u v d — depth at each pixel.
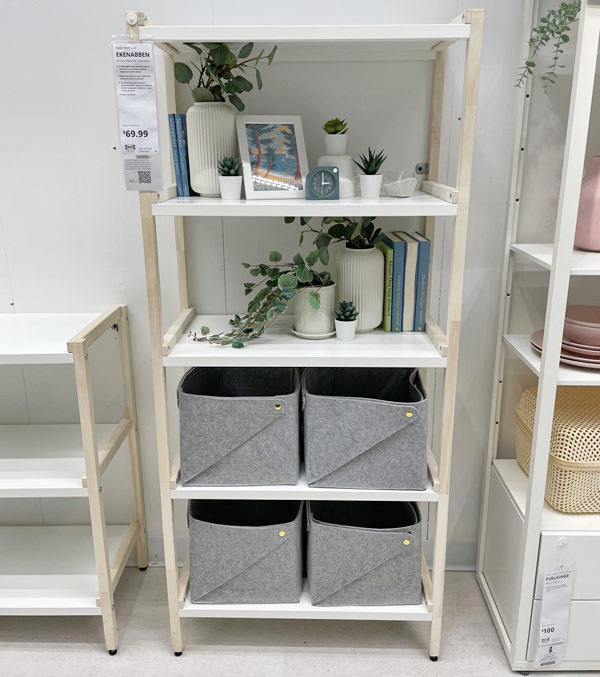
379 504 1.89
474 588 2.02
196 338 1.65
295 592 1.69
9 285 1.89
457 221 1.41
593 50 1.29
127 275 1.89
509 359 1.92
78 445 1.86
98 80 1.73
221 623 1.88
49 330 1.74
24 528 2.08
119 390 1.99
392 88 1.72
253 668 1.71
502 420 1.98
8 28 1.69
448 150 1.77
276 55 1.67
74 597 1.73
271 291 1.71
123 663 1.73
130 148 1.38
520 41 1.69
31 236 1.85
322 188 1.50
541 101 1.73
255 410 1.53
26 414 2.01
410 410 1.51
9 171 1.80
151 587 2.02
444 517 1.61
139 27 1.31
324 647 1.78
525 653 1.67
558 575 1.58
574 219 1.38
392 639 1.81
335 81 1.72
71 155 1.78
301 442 1.70
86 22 1.69
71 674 1.69
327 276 1.65
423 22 1.67
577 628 1.65
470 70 1.32
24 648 1.78
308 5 1.66
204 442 1.57
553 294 1.42
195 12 1.67
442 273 1.86
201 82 1.59
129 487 2.07
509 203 1.75
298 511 1.71
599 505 1.64
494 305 1.89
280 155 1.58
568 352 1.61
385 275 1.69
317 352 1.54
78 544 1.98
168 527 1.64
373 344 1.60
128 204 1.82
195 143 1.55
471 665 1.72
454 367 1.50
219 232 1.83
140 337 1.94
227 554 1.65
